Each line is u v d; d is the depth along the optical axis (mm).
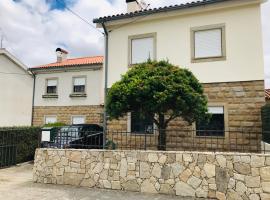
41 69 21031
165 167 6957
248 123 10609
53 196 6875
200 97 8742
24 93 21750
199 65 11562
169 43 12172
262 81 10609
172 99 8406
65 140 9547
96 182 7652
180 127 11383
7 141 11094
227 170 6398
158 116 9445
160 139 9219
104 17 12961
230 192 6309
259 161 6164
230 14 11266
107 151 7668
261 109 10109
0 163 10727
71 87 20062
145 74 8891
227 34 11227
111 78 12977
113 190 7344
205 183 6547
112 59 13094
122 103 8688
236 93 10906
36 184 8148
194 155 6738
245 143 10469
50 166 8305
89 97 19344
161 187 6930
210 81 11312
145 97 8586
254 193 6117
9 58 20953
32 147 12477
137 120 12164
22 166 11273
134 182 7230
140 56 12656
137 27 12852
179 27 12086
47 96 20734
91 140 9297
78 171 7926
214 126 11094
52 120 20469
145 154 7215
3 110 20344
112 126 12656
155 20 12539
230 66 11070
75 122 19578
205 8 11484
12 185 8055
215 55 11367
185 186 6711
